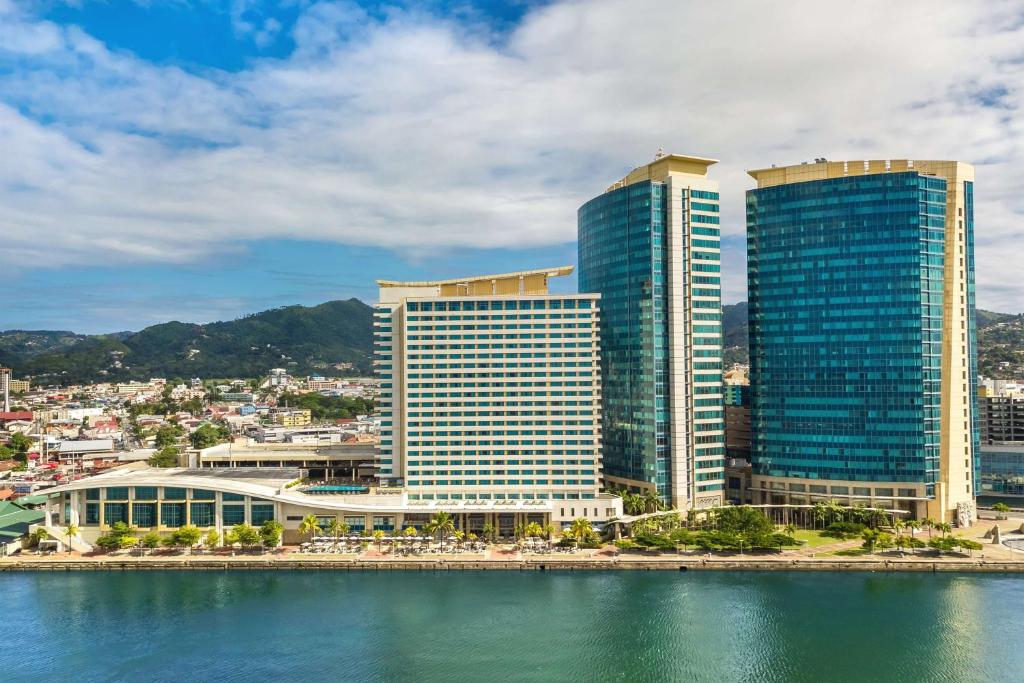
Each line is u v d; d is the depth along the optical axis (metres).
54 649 189.88
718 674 173.50
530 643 190.50
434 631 198.38
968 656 181.88
